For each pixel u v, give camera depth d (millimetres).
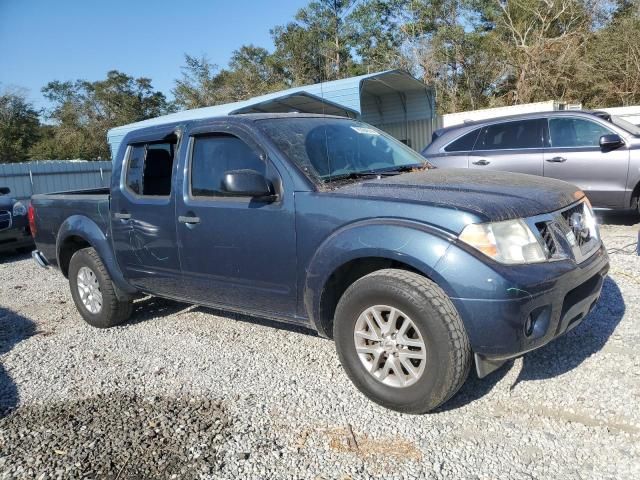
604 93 26594
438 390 3002
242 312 4105
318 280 3395
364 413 3305
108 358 4520
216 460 2932
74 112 47938
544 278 2924
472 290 2854
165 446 3102
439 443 2938
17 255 10688
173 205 4227
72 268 5414
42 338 5191
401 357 3150
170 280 4438
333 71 33812
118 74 49062
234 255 3867
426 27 34906
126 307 5242
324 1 33906
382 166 4121
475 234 2898
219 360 4281
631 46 25484
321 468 2803
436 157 8953
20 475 2934
